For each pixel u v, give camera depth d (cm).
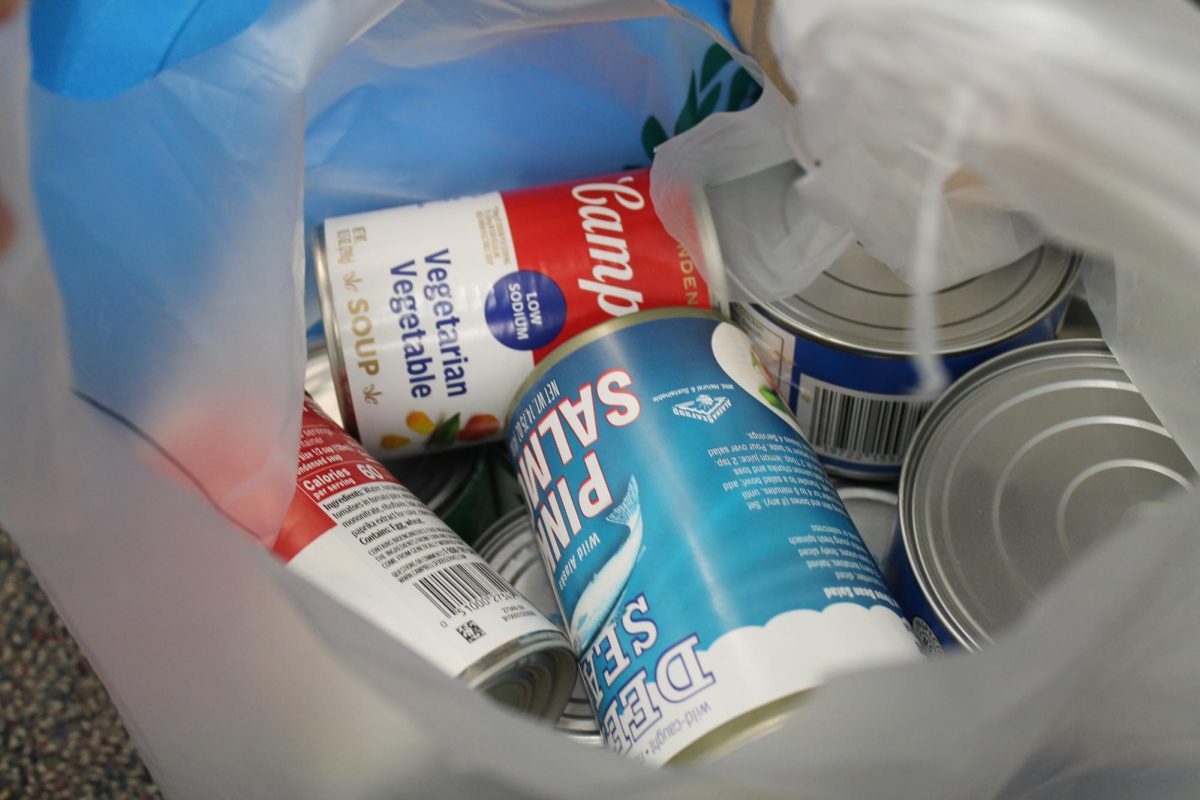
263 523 49
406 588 49
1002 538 55
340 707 41
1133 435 58
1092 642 36
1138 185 39
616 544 50
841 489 70
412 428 61
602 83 67
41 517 42
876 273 64
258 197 48
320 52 48
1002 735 38
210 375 47
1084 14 39
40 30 44
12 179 40
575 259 60
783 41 44
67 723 74
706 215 61
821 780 36
